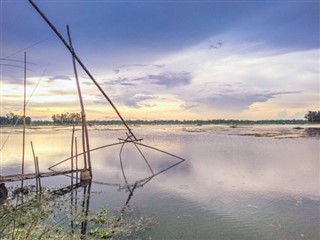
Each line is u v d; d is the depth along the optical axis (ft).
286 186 59.26
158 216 43.09
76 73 71.46
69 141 180.45
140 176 75.77
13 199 45.09
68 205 48.62
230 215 42.78
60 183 69.67
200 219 41.42
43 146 151.94
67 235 32.63
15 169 86.48
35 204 41.65
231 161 93.04
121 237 35.29
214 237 35.19
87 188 63.77
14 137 215.10
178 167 86.74
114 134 256.52
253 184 61.57
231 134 224.12
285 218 41.19
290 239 34.53
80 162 101.35
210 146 139.64
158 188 61.36
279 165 83.56
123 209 47.19
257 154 107.34
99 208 47.70
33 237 27.61
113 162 100.58
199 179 68.69
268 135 203.10
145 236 35.63
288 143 144.97
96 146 151.94
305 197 51.29
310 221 39.91
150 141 173.17
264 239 34.65
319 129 285.23
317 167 79.66
